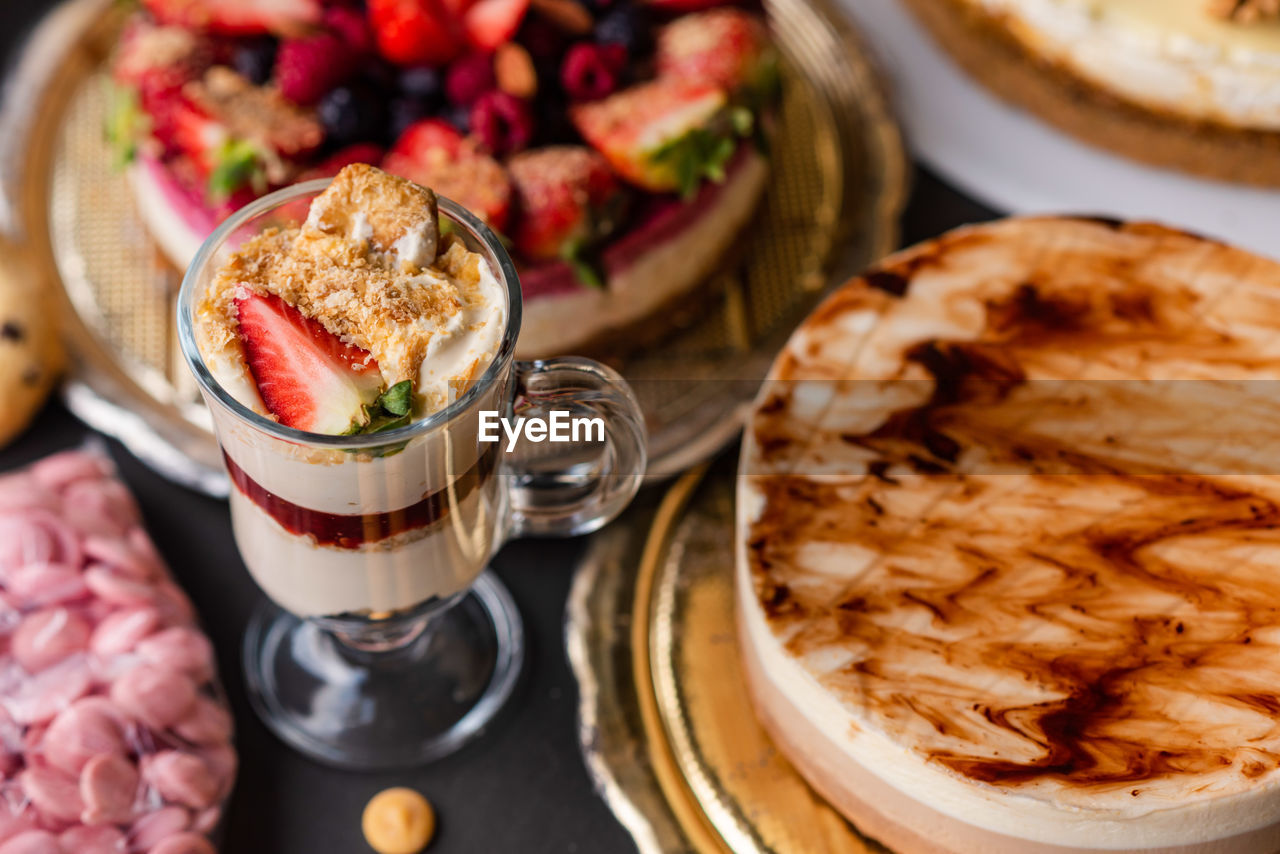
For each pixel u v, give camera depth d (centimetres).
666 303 56
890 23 64
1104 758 43
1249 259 51
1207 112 59
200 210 54
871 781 45
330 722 51
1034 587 46
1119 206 60
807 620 45
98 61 62
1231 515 46
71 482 53
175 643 50
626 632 51
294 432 40
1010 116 62
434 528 44
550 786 51
